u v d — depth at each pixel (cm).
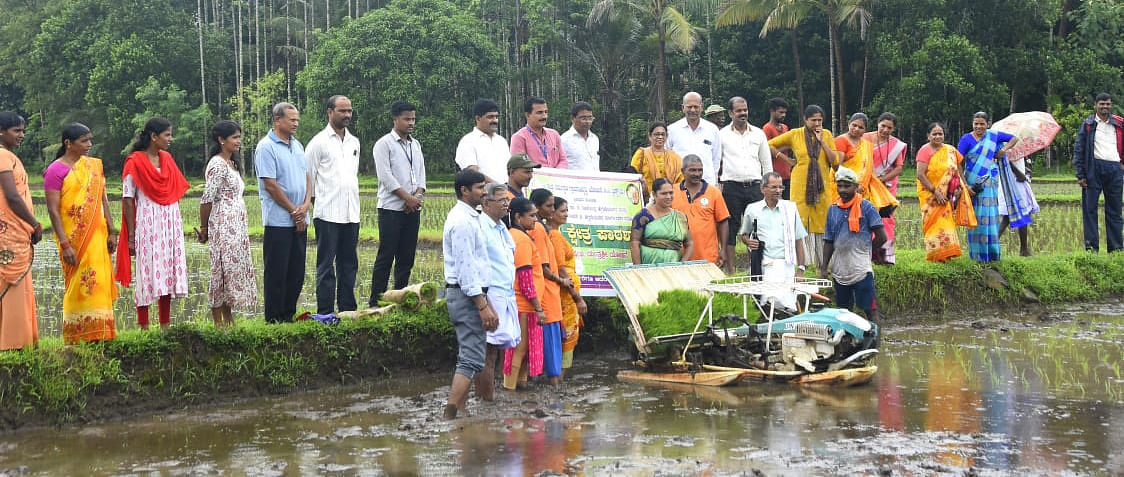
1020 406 656
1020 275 1185
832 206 880
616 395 730
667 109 4109
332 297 831
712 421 631
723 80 4056
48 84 5041
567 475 510
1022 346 900
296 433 621
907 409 652
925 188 1143
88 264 662
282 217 775
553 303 766
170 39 4803
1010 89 3728
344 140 836
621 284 810
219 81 5000
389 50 4066
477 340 660
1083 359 827
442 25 4091
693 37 3316
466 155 864
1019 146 1220
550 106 4172
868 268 866
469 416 662
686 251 891
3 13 5506
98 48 4703
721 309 832
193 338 712
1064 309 1159
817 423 617
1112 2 3534
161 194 707
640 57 3928
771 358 772
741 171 1060
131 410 677
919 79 3394
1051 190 2691
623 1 3553
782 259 897
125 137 4766
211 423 654
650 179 964
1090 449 545
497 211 675
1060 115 3488
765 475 500
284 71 5322
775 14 3238
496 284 672
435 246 1825
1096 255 1270
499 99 4438
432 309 855
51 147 4828
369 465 538
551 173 881
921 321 1075
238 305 743
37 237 651
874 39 3666
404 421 651
